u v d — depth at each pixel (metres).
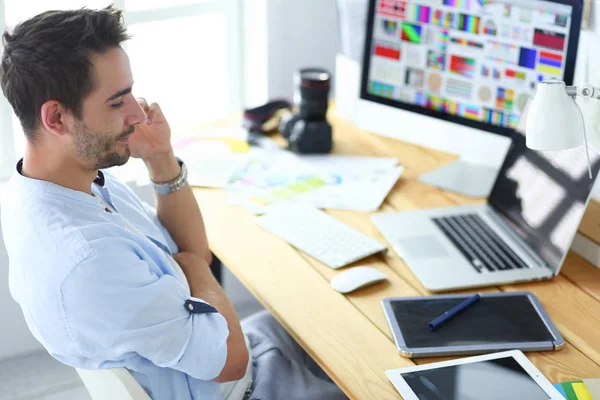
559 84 1.47
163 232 1.79
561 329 1.54
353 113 2.46
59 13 1.26
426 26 2.06
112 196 1.62
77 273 1.27
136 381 1.33
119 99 1.31
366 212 1.98
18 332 2.45
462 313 1.57
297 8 2.74
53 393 2.34
